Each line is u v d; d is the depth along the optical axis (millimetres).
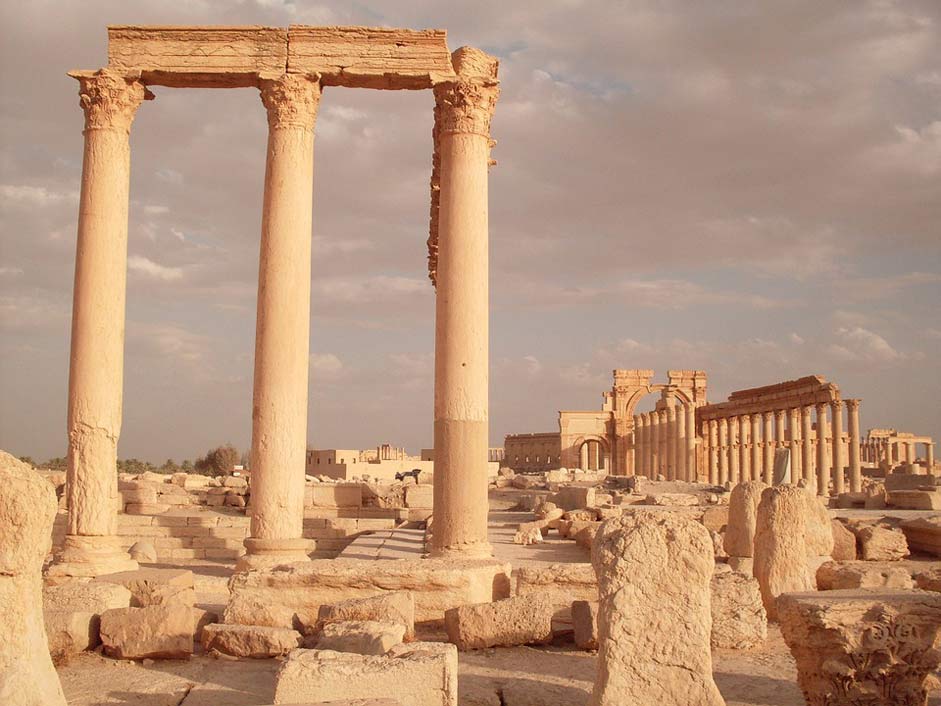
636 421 78500
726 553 16969
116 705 9398
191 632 11609
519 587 13773
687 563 8562
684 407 67938
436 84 18938
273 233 18469
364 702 6953
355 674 8508
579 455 81250
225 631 11641
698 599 8492
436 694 8516
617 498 29859
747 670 10711
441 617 12875
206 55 19203
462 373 17953
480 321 18250
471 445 17844
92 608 12016
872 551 19062
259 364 18250
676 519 8859
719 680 10250
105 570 17859
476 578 13141
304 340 18469
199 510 29984
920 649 8742
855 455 52312
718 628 11828
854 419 52594
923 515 23078
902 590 9750
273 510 17875
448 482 17750
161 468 85438
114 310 18703
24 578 7242
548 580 13750
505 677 10383
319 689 8438
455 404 17906
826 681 8844
